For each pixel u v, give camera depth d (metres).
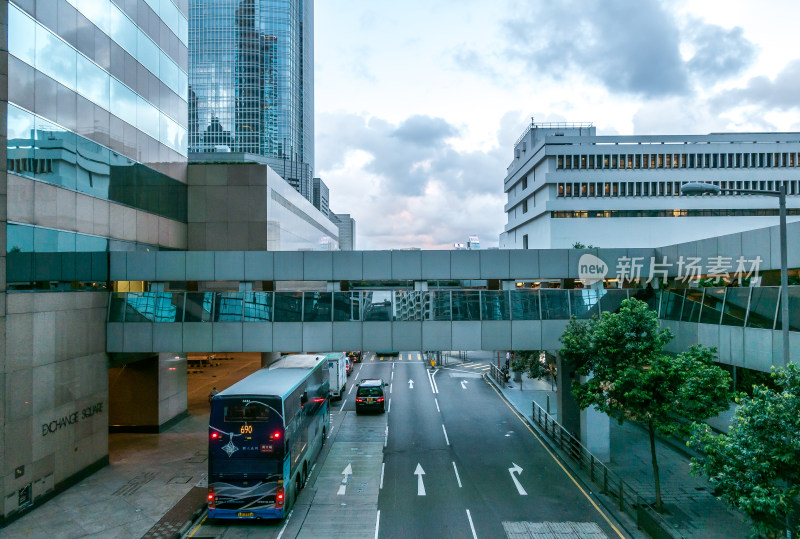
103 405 20.52
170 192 27.94
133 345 21.19
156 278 21.88
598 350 16.56
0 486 14.92
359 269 22.30
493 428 26.80
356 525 15.27
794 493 9.55
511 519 15.68
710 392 14.37
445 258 22.39
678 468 19.97
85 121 19.78
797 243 16.84
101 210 20.94
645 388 15.12
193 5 171.88
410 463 21.08
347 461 21.34
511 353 43.75
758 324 18.64
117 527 14.89
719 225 75.50
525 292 22.64
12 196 15.69
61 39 18.30
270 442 15.02
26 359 16.08
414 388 38.72
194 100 169.12
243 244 30.31
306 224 47.75
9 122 15.64
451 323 21.97
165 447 22.98
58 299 17.81
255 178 30.55
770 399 10.09
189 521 15.31
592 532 14.77
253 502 14.88
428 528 15.07
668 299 24.20
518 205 97.94
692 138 78.44
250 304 21.95
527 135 91.31
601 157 77.00
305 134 194.88
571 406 23.55
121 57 22.61
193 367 48.34
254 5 173.38
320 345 21.75
